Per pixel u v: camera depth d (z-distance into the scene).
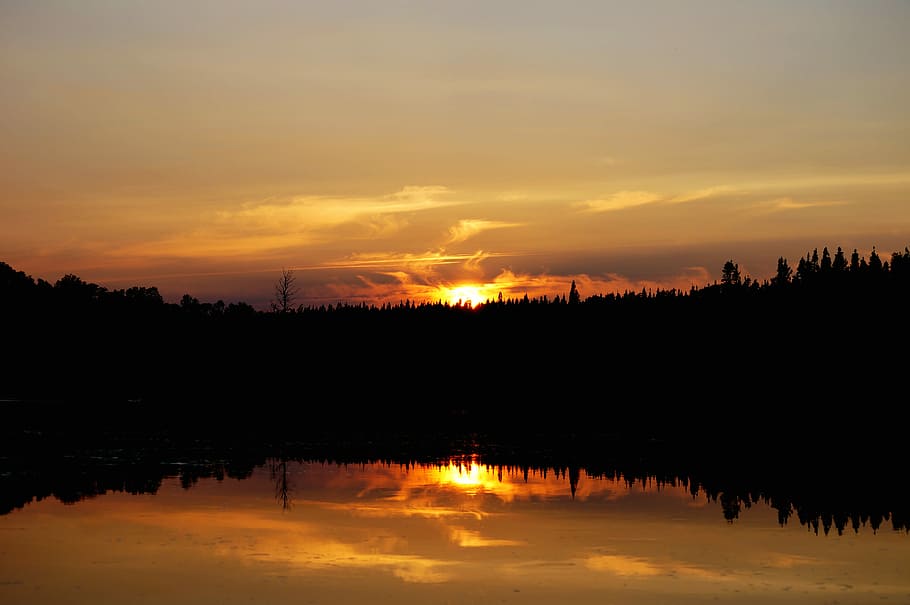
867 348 82.81
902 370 77.75
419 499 33.66
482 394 103.00
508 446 57.09
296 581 21.06
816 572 22.64
